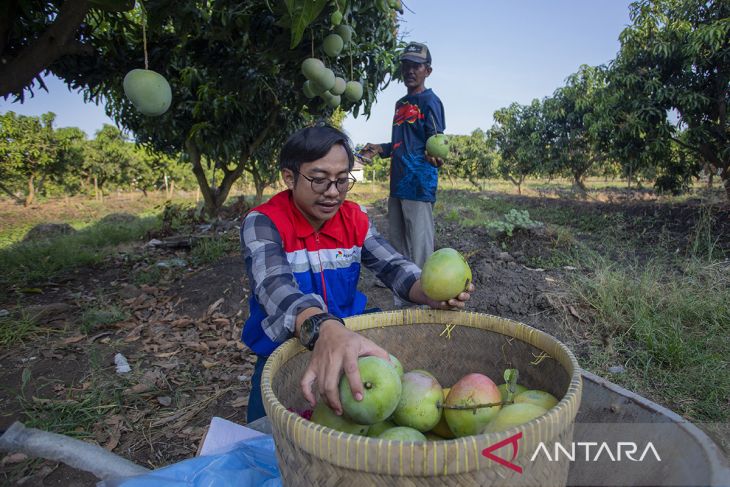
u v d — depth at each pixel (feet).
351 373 3.28
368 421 3.38
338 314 5.61
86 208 65.77
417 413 3.71
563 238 21.53
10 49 12.53
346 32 10.21
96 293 16.52
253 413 5.63
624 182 91.91
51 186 78.69
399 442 2.46
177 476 4.03
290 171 4.81
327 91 10.66
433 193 11.94
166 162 80.74
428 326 4.90
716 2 28.07
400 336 4.89
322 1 6.08
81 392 9.68
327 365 3.40
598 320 12.10
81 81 16.05
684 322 11.93
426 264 4.81
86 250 23.41
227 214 30.94
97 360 11.14
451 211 34.58
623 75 30.55
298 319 4.00
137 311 14.44
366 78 16.14
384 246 5.65
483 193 62.95
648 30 29.40
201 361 11.12
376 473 2.50
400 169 11.87
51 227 35.76
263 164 35.42
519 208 40.75
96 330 13.12
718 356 10.11
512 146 56.54
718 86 27.96
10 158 64.54
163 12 8.96
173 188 93.71
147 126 25.81
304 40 10.87
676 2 29.45
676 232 24.84
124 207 68.44
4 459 7.33
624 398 3.47
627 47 30.40
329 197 4.73
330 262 5.44
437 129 11.50
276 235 4.95
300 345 4.19
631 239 23.17
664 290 13.33
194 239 22.77
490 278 14.90
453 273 4.60
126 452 7.88
